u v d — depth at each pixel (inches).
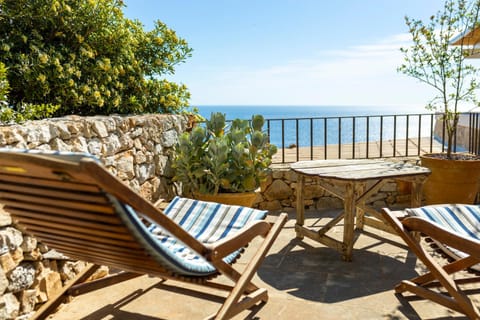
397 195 184.1
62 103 152.3
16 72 139.1
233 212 95.8
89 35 166.2
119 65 171.8
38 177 50.6
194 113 205.2
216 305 92.5
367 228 150.9
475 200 178.1
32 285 84.9
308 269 113.8
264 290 92.2
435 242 89.3
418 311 88.4
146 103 186.5
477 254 71.1
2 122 99.0
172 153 168.2
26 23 147.8
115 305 92.3
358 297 95.7
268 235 84.6
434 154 180.2
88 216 55.2
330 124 1544.0
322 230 128.6
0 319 75.2
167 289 100.1
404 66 181.6
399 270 112.0
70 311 89.4
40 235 67.8
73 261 99.4
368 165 136.6
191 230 92.9
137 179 139.9
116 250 63.1
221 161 147.4
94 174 45.3
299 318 85.9
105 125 121.0
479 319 75.3
